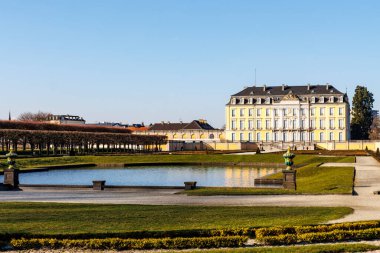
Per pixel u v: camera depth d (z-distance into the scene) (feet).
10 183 146.72
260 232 64.85
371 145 448.65
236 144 482.28
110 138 415.85
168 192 132.57
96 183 141.28
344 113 481.46
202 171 233.14
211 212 85.81
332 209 87.04
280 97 501.15
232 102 516.32
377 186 129.70
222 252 56.70
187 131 549.13
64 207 93.81
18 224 72.84
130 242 60.64
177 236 64.69
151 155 321.11
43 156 300.81
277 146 469.98
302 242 63.16
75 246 60.90
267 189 130.72
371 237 64.75
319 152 358.43
